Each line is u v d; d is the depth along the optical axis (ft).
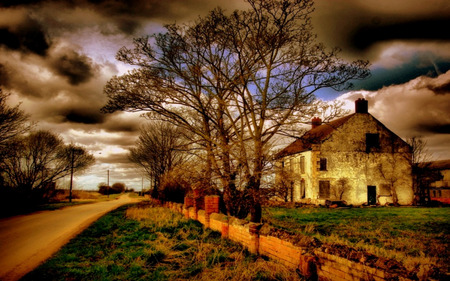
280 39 31.76
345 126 103.14
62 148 130.72
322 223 48.37
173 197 75.41
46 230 41.68
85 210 86.02
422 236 35.47
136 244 27.53
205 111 38.40
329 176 98.99
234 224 27.99
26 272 19.61
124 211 75.25
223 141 37.09
